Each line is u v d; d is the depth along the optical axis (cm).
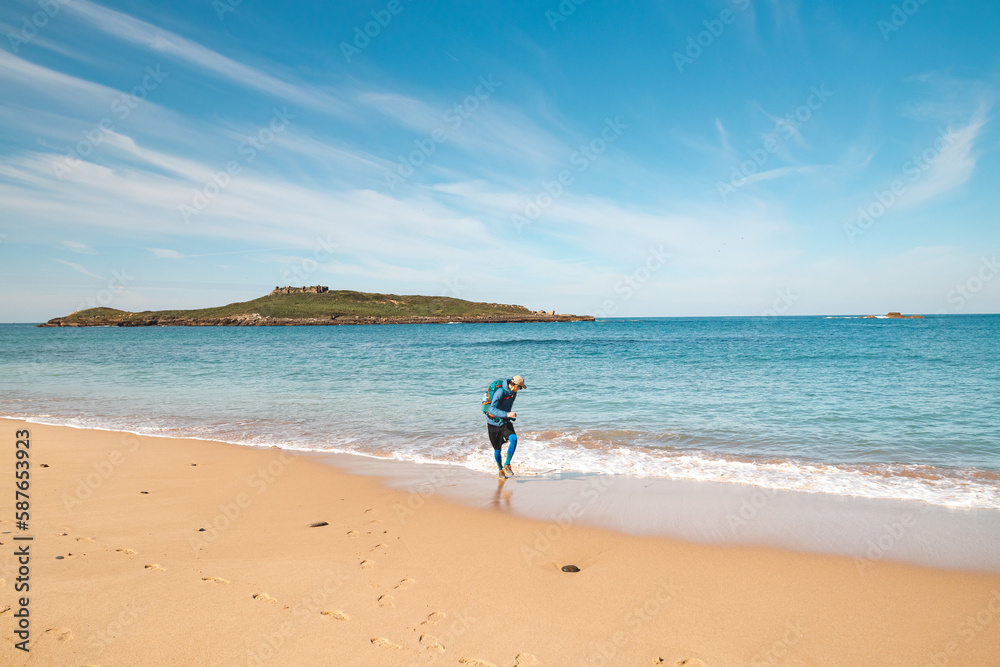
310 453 924
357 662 318
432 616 378
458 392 1650
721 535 546
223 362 2927
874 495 679
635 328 9644
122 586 408
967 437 987
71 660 310
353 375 2161
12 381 2073
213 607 379
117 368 2602
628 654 336
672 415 1229
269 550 493
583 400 1441
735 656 337
